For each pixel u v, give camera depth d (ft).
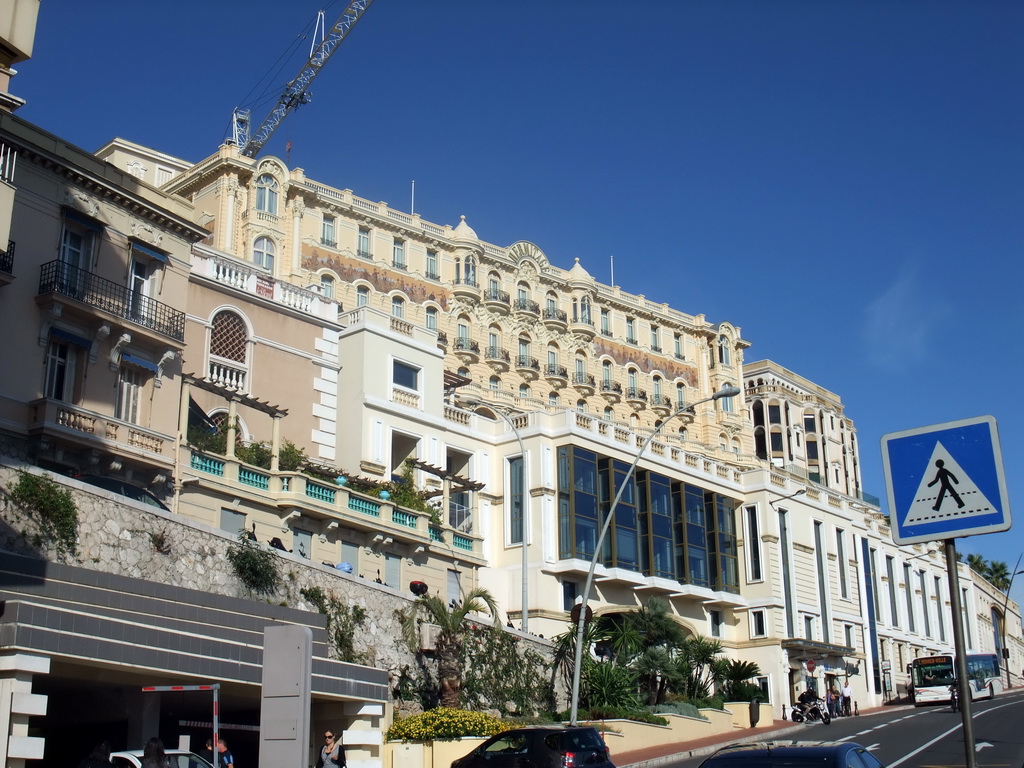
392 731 91.15
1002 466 30.27
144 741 70.33
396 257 240.32
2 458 75.61
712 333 307.78
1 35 87.15
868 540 244.01
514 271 265.13
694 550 191.83
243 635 77.30
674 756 112.88
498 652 113.91
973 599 313.53
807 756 43.70
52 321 103.55
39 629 61.98
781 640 196.03
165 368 113.91
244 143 313.73
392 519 130.82
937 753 100.27
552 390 265.13
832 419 391.24
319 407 142.20
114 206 112.27
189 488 110.01
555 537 167.84
